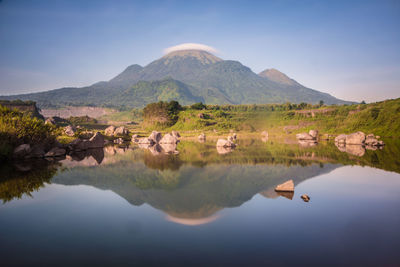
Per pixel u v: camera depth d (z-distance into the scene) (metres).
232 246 12.08
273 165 37.47
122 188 23.64
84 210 17.45
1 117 42.59
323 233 13.57
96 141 68.44
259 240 12.73
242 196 20.94
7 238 12.98
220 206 18.27
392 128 101.50
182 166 36.62
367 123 120.94
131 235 13.31
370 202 19.33
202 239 12.84
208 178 28.20
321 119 167.50
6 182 26.23
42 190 22.95
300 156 48.50
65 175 29.84
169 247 11.98
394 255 11.22
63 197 20.75
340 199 20.11
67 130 76.62
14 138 42.31
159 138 91.50
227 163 39.47
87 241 12.62
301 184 25.39
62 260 10.83
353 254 11.33
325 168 34.94
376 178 28.28
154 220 15.53
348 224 14.85
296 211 17.19
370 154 51.94
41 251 11.62
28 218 15.90
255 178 28.34
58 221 15.36
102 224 14.85
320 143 85.75
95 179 27.72
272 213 16.77
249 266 10.30
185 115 195.12
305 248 11.91
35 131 45.53
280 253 11.41
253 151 58.78
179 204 18.77
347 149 63.19
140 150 62.16
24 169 33.81
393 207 18.02
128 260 10.80
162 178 28.38
